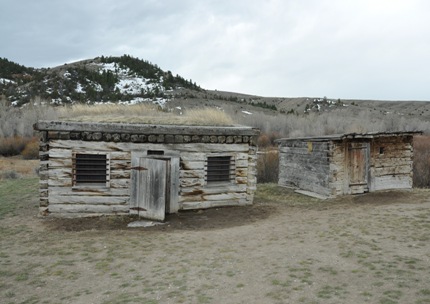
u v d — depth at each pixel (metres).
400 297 5.30
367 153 16.92
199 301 5.57
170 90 142.25
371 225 10.24
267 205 14.13
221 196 13.11
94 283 6.63
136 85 141.25
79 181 11.98
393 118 85.00
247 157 13.47
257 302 5.42
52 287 6.49
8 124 53.56
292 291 5.77
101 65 165.62
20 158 42.22
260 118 70.56
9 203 14.04
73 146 11.66
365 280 6.07
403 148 17.67
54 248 8.77
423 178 25.14
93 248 8.74
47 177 11.60
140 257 8.03
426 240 8.43
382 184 17.23
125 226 11.04
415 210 12.05
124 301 5.71
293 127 65.12
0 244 9.13
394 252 7.60
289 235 9.68
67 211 11.65
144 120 13.64
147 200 11.71
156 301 5.64
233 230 10.56
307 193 18.06
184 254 8.19
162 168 11.61
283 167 21.59
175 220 11.69
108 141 11.91
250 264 7.27
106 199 11.86
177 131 12.26
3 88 110.88
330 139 16.42
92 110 15.82
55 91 110.56
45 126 11.28
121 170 11.97
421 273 6.25
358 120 76.94
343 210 13.25
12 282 6.73
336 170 16.52
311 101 159.50
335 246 8.29
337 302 5.28
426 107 136.50
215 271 6.95
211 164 13.20
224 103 124.50
